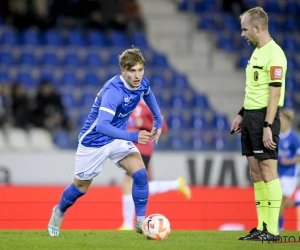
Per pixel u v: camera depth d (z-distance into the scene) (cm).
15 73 5406
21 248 1895
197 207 3228
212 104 5806
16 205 3025
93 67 5650
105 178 3909
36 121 4712
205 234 2395
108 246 1944
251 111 2152
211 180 4050
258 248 1905
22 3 5772
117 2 5962
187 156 4075
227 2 6488
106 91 2078
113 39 5959
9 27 5750
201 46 6244
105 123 2027
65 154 4003
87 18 5912
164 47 6150
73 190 2214
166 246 1945
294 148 3581
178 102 5534
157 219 2131
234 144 4700
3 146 4416
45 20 5809
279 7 6662
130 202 3056
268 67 2109
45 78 5434
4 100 4697
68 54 5706
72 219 3072
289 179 3569
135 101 2152
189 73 5988
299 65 6191
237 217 3222
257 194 2250
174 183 3256
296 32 6506
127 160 2208
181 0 6488
